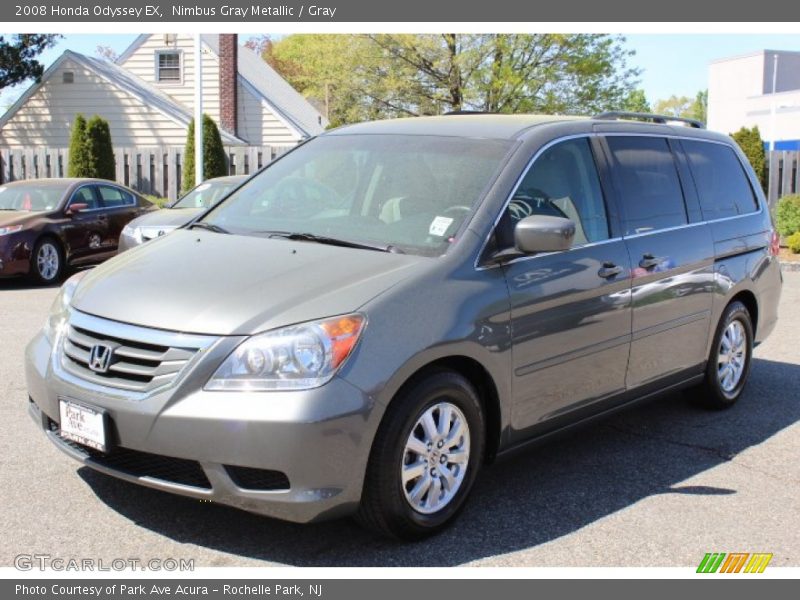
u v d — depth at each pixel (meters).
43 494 4.38
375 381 3.63
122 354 3.79
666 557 3.97
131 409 3.64
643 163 5.52
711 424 6.05
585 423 4.92
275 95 34.28
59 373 4.00
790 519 4.44
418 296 3.89
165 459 3.68
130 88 28.27
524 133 4.88
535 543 4.06
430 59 23.38
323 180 5.02
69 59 28.52
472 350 4.02
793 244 15.97
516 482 4.84
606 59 23.05
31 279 12.53
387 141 5.11
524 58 23.20
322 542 3.97
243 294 3.82
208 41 30.45
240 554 3.84
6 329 8.65
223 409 3.52
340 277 3.94
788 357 8.12
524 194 4.59
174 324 3.72
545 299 4.42
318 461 3.52
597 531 4.22
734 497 4.71
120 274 4.25
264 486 3.58
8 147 29.39
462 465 4.11
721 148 6.48
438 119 5.40
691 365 5.82
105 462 3.88
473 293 4.09
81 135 21.38
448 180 4.62
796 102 36.53
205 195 12.90
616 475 5.00
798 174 20.09
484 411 4.30
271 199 5.05
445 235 4.29
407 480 3.85
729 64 46.72
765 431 5.91
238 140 28.58
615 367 5.00
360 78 24.23
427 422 3.91
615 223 5.09
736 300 6.32
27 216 12.55
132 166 21.92
